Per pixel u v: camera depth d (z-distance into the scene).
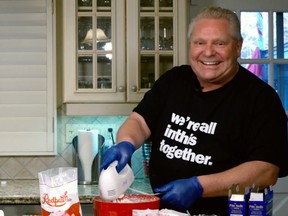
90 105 3.21
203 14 1.92
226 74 1.90
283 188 3.39
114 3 3.18
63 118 3.46
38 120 3.33
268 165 1.79
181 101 2.01
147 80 3.22
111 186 1.55
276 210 3.39
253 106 1.89
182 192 1.66
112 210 1.53
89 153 3.19
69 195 1.49
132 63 3.18
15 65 3.31
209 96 1.94
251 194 1.45
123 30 3.19
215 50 1.86
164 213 1.46
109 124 3.46
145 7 3.21
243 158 1.93
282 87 3.41
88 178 3.20
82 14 3.20
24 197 2.79
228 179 1.73
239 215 1.44
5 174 3.46
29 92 3.31
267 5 3.37
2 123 3.32
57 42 3.41
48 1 3.29
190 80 2.02
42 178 1.50
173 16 3.21
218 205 1.88
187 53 3.23
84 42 3.21
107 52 3.21
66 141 3.46
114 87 3.19
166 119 2.03
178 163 1.95
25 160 3.46
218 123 1.91
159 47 3.22
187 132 1.96
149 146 3.33
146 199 1.61
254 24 3.38
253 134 1.86
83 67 3.22
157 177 2.03
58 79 3.43
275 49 3.39
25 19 3.30
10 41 3.30
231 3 3.38
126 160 1.67
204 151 1.91
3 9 3.30
